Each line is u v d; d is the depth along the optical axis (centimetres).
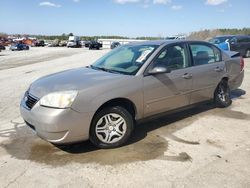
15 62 2130
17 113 598
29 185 317
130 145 422
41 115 368
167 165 358
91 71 469
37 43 6981
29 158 383
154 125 508
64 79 425
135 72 438
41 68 1584
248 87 850
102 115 397
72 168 354
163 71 433
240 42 1872
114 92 399
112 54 534
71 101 368
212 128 491
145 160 373
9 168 356
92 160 375
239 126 500
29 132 480
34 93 403
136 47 510
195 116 557
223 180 321
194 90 521
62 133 368
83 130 380
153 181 322
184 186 311
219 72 577
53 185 317
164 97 465
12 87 919
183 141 436
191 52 527
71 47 6062
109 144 407
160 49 471
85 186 314
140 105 433
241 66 656
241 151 397
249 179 323
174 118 545
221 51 605
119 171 345
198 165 357
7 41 7212
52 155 391
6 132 482
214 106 628
